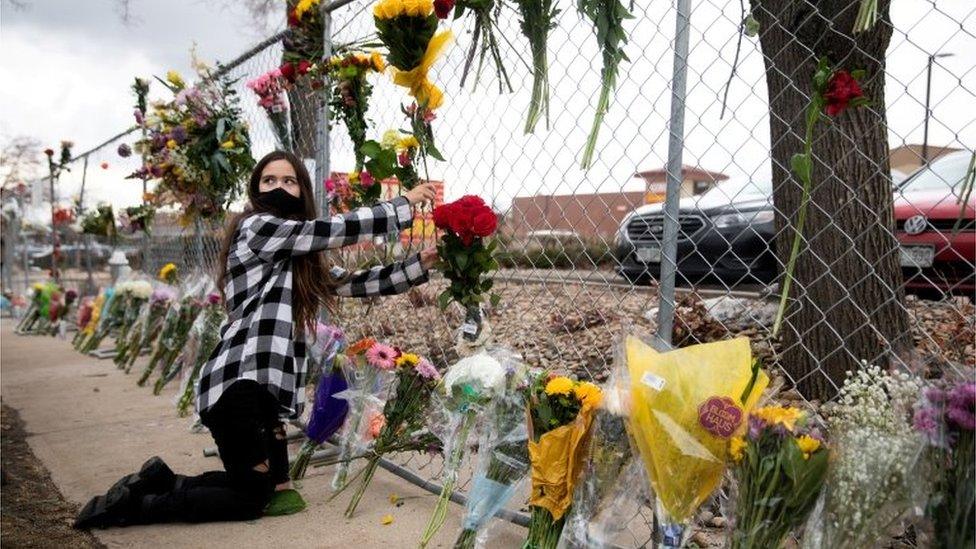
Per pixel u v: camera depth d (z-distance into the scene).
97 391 5.39
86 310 8.15
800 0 2.61
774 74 2.79
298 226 2.63
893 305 2.59
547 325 3.91
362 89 3.41
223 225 5.28
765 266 4.29
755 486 1.58
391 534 2.54
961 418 1.38
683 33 2.13
